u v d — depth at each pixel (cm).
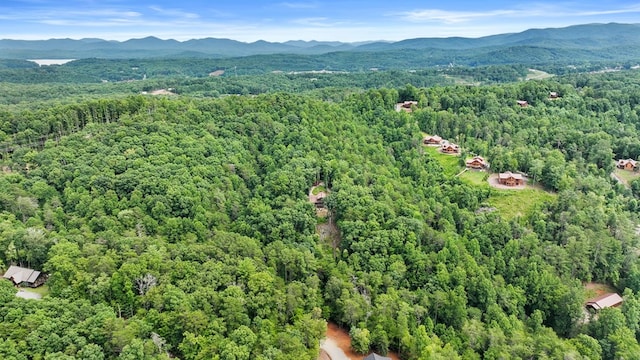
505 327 11038
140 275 10088
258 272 10931
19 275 10838
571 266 13750
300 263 11812
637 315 11900
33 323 8506
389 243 12962
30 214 13012
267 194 15400
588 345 10725
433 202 15588
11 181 14162
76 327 8600
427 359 9325
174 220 12962
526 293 12562
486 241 13938
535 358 10231
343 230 13725
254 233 13262
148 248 11112
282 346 9206
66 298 9575
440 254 12612
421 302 11294
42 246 11288
